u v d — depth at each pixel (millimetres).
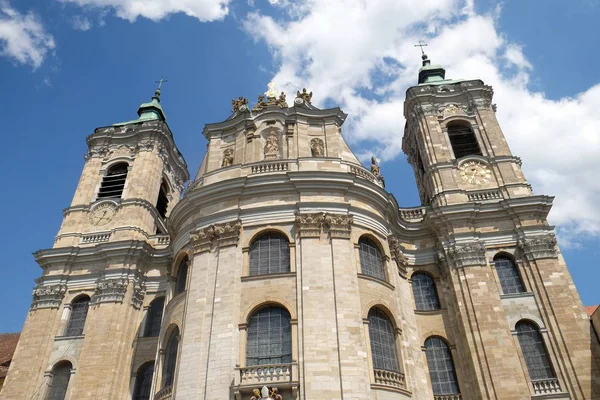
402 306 29484
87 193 41562
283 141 35062
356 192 30391
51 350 33156
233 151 35219
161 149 44656
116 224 38750
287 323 25078
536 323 29203
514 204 33469
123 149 44562
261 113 36312
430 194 37781
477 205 33656
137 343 33312
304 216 28172
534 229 32500
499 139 39000
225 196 30172
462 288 30719
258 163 31844
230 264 27219
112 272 35250
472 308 29750
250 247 28234
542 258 31250
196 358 24609
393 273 29734
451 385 28797
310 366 23094
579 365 27156
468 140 40594
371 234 29625
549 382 27234
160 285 35750
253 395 22797
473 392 27766
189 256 29453
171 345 28047
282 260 27562
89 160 44000
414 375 26594
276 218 28781
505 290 31078
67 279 36094
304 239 27453
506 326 28812
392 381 24578
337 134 35156
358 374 23109
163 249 37062
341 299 25266
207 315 25922
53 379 32156
